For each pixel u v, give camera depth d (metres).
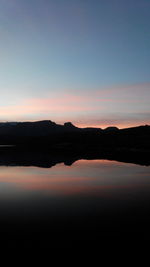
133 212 15.59
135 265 9.21
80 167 39.66
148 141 118.06
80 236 11.78
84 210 16.12
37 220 14.15
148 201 18.42
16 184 25.56
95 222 13.75
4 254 10.09
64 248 10.57
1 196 20.39
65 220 14.12
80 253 10.11
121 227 12.92
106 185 24.86
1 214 15.34
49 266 9.22
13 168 38.94
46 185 25.03
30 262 9.45
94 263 9.37
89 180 27.78
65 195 20.62
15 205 17.48
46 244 10.96
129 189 22.89
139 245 10.77
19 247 10.68
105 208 16.58
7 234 12.10
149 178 28.88
